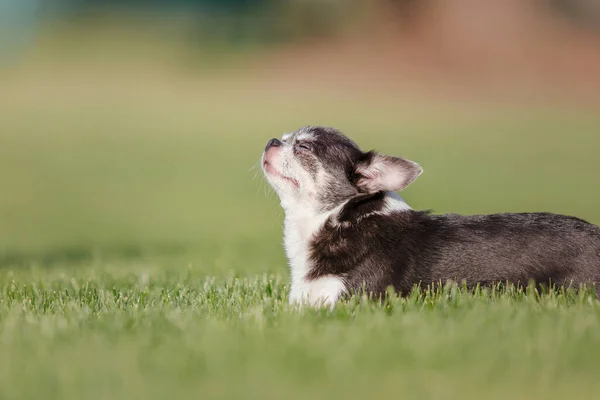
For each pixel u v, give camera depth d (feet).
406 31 157.38
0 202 73.77
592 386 14.11
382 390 13.94
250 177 84.02
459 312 18.57
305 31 161.79
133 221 64.03
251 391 13.92
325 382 14.26
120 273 30.48
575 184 78.43
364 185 22.49
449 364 15.11
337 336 16.62
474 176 82.17
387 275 21.29
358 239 21.77
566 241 21.30
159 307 20.93
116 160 93.76
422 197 70.38
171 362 15.37
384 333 16.78
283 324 17.87
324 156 22.76
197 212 67.41
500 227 21.71
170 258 39.40
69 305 21.26
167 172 87.40
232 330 17.57
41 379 14.40
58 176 85.92
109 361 15.38
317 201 22.54
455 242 21.50
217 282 26.99
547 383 14.17
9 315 19.90
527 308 18.62
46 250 49.34
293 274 22.59
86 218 65.92
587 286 20.85
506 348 15.84
